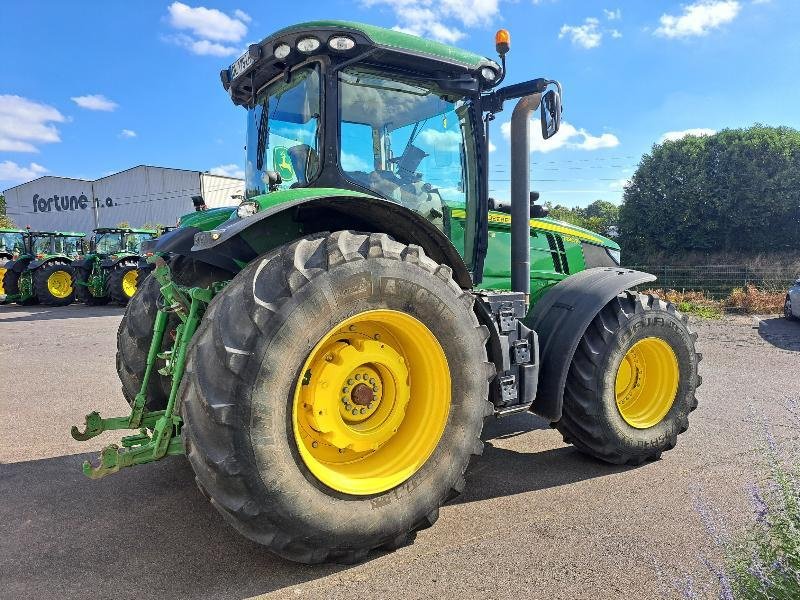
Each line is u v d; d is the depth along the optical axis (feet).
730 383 19.63
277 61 10.30
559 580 7.78
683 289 50.90
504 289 13.44
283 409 7.44
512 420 15.55
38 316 41.11
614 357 11.68
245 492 7.27
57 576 7.94
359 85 10.29
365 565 8.22
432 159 11.26
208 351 7.48
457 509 10.03
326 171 9.93
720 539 7.08
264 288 7.57
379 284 8.18
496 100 12.10
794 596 5.83
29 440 13.58
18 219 172.14
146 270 45.52
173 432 8.36
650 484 11.07
